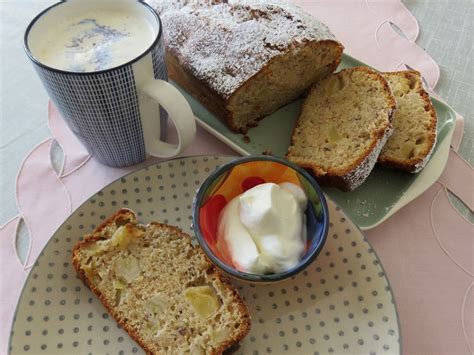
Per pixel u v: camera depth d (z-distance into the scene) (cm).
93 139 27
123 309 23
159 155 29
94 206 26
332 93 32
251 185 26
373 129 29
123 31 25
